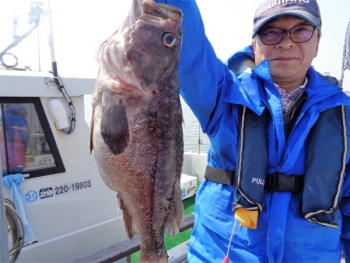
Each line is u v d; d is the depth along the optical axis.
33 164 1.10
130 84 0.50
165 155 0.51
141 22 0.50
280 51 0.61
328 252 0.57
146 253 0.51
